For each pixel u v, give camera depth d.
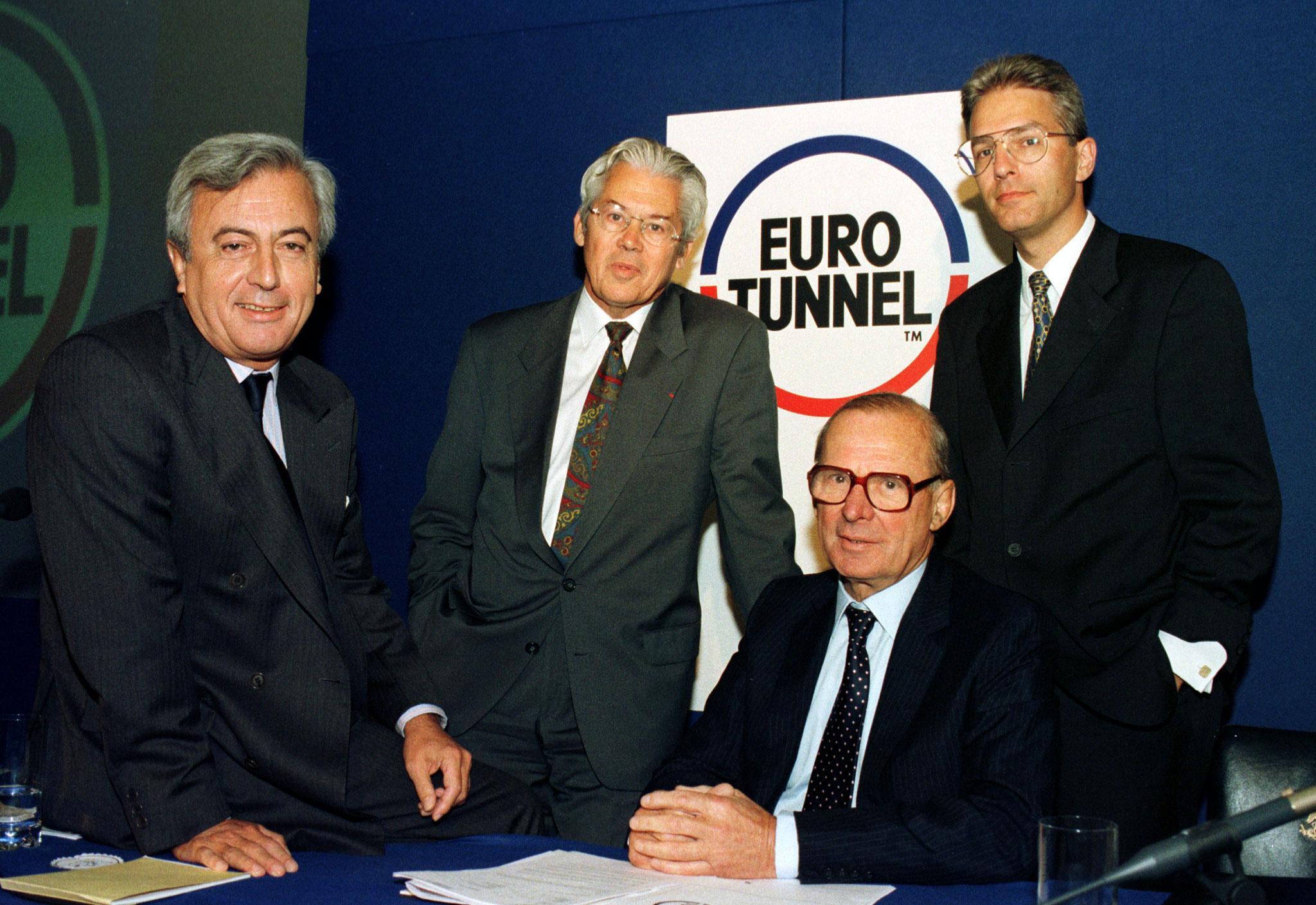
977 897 1.50
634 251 2.56
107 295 3.86
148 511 1.88
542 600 2.54
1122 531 2.29
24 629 3.84
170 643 1.85
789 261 3.14
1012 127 2.40
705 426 2.57
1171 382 2.28
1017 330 2.52
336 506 2.12
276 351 2.04
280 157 2.01
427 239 3.52
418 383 3.50
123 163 3.87
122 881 1.45
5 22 4.06
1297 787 1.88
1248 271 2.81
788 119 3.16
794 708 1.98
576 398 2.66
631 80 3.33
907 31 3.09
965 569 2.06
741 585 2.57
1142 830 2.23
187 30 3.84
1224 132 2.84
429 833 2.05
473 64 3.50
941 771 1.82
